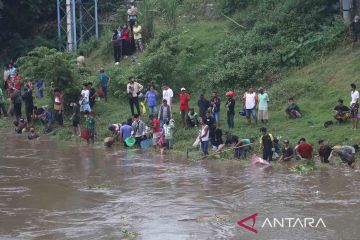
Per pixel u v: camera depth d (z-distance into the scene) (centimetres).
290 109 4503
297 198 2811
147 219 2523
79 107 5228
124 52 6378
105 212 2644
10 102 5850
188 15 6669
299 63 5206
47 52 5466
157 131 4381
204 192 2983
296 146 3725
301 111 4547
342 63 4925
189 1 6819
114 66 6034
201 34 6188
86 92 5191
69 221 2512
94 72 6288
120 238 2273
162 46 5712
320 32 5341
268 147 3753
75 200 2864
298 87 4872
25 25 7462
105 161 3903
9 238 2291
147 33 6419
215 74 5400
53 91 5331
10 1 7319
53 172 3538
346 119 4134
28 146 4541
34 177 3400
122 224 2458
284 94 4881
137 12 6531
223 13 6425
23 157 4053
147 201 2825
